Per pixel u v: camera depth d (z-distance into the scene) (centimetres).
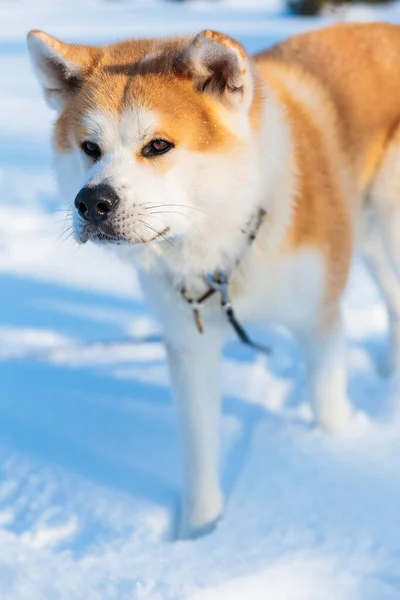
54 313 388
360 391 293
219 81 204
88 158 206
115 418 285
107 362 333
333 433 262
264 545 206
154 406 293
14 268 448
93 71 216
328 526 212
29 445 266
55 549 212
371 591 186
